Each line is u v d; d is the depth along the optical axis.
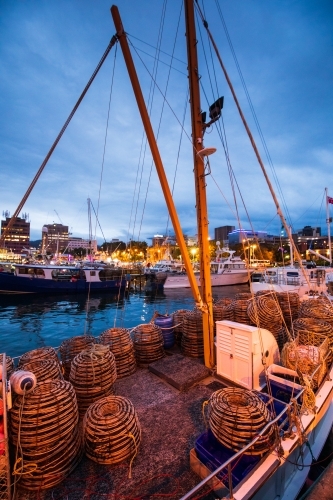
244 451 2.48
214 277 36.81
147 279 44.34
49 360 4.30
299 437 3.16
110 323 20.11
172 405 4.25
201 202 5.13
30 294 28.89
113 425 3.05
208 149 4.09
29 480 2.77
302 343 5.09
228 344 4.74
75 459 3.04
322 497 3.08
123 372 5.19
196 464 2.95
